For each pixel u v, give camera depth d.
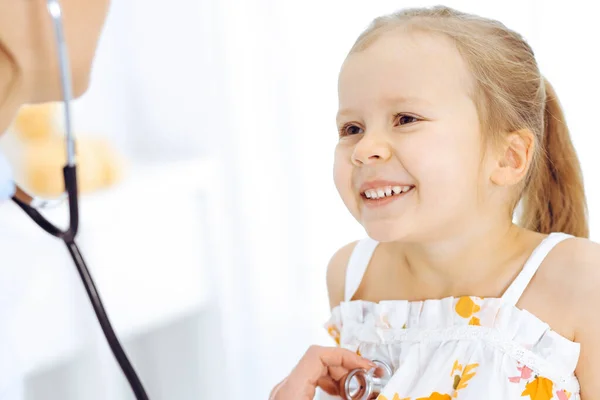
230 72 1.80
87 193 1.64
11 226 1.46
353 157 0.74
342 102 0.77
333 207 1.69
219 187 1.85
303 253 1.75
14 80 0.65
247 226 1.82
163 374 1.98
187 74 1.91
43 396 1.75
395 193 0.74
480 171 0.76
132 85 2.00
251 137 1.79
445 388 0.76
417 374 0.78
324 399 0.88
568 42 1.21
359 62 0.75
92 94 2.04
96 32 0.69
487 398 0.73
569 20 1.21
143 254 1.73
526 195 0.87
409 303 0.81
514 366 0.74
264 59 1.73
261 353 1.84
